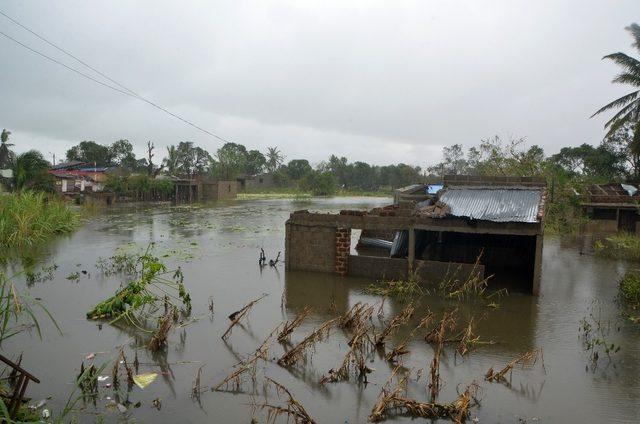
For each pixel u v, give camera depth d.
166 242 18.03
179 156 74.56
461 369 6.73
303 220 12.54
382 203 51.62
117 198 41.91
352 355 7.06
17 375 6.12
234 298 10.10
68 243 17.39
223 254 15.52
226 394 5.87
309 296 10.34
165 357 6.97
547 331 8.32
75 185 44.12
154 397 5.78
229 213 33.09
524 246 14.53
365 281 11.70
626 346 7.62
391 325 7.61
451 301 10.16
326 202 52.50
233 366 6.68
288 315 8.99
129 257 14.21
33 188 27.58
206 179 62.41
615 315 9.29
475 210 11.55
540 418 5.42
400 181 84.00
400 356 7.10
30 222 18.27
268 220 27.83
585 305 10.00
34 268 12.78
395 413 5.48
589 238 20.95
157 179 47.66
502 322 8.81
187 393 5.89
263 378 6.32
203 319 8.68
